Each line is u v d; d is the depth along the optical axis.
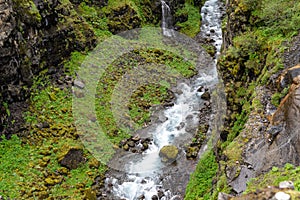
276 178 5.91
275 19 8.69
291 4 8.77
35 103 11.96
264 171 6.37
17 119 11.31
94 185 10.37
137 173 10.72
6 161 10.36
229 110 9.00
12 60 11.17
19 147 10.79
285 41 8.24
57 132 11.42
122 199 10.07
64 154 10.68
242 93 8.70
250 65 8.57
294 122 6.41
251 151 6.93
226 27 10.94
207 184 9.26
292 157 6.18
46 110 11.93
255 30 9.02
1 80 11.00
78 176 10.48
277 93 7.34
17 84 11.52
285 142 6.42
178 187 10.25
